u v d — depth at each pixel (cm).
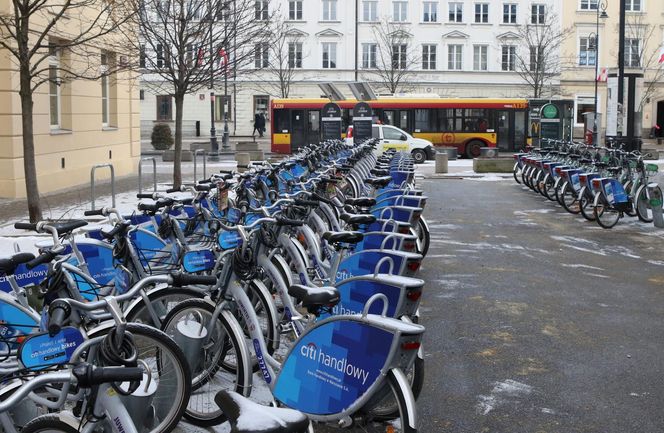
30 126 1178
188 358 449
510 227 1350
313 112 3519
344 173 1016
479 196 1878
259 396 521
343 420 378
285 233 582
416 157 3177
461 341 667
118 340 337
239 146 3653
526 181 2006
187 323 461
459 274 946
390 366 364
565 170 1512
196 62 1734
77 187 1928
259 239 493
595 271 973
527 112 3488
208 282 429
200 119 5431
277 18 4288
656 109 5497
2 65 1591
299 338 400
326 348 387
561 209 1606
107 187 1931
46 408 380
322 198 699
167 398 401
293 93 5381
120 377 296
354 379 374
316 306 402
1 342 466
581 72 5503
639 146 2300
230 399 238
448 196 1880
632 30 5500
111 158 2269
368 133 2509
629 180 1414
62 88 1911
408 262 529
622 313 767
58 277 399
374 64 5419
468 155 3534
